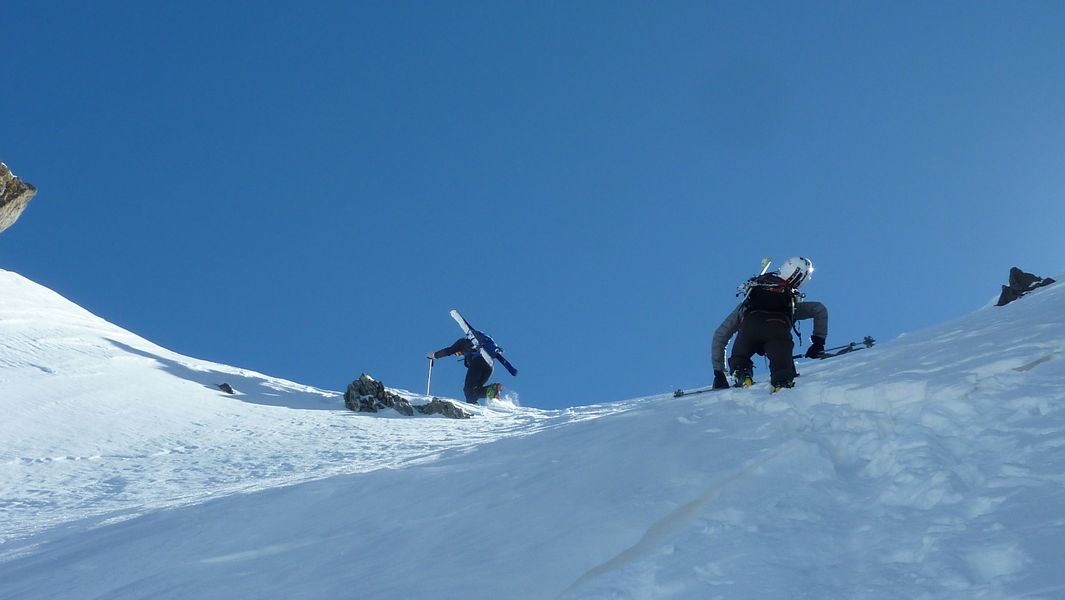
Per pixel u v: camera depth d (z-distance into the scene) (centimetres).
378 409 1858
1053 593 343
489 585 454
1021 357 609
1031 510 415
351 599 464
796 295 860
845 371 781
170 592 533
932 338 868
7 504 1080
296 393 2048
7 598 586
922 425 561
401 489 687
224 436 1512
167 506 864
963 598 363
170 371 2012
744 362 854
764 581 409
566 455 697
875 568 408
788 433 616
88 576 604
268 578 528
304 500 703
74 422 1508
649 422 748
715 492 531
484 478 675
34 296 2358
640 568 452
